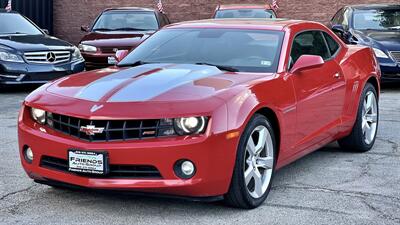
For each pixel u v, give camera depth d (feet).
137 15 46.11
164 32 19.63
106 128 13.85
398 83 41.19
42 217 14.53
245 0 59.16
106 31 44.11
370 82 22.62
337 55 20.61
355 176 18.39
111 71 17.01
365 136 21.65
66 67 36.63
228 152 13.89
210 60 17.52
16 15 40.06
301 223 14.15
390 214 14.79
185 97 14.07
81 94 14.90
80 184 14.12
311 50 19.13
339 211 15.01
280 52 17.34
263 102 15.05
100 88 15.03
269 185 15.74
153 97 14.15
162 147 13.48
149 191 13.80
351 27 39.68
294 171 19.02
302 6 57.77
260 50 17.54
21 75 34.88
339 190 16.85
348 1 56.54
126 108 13.88
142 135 13.74
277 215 14.67
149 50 18.70
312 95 17.78
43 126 14.99
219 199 14.32
